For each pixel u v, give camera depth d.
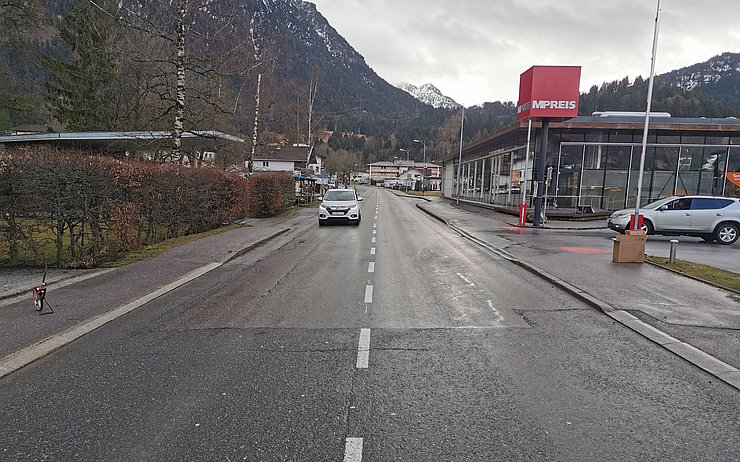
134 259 10.20
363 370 4.48
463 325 5.95
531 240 15.76
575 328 5.88
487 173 37.94
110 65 27.70
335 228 19.44
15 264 8.91
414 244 14.45
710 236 15.96
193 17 19.27
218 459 3.02
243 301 7.11
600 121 28.98
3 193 8.24
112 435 3.30
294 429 3.40
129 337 5.38
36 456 3.04
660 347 5.20
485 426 3.46
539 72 20.36
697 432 3.41
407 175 130.50
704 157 28.77
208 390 4.02
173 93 22.19
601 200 28.88
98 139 22.31
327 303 7.02
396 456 3.07
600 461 3.04
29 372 4.38
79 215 8.84
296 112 54.94
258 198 24.44
